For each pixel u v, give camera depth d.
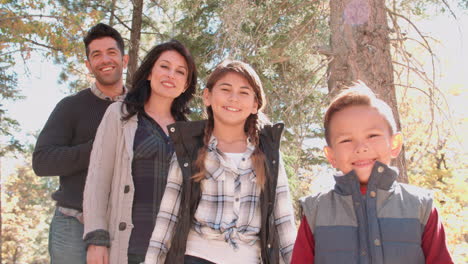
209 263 2.41
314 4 7.96
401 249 1.98
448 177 12.14
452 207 8.98
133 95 3.23
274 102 7.48
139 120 3.12
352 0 6.36
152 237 2.59
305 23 7.49
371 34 6.31
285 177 2.73
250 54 6.86
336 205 2.14
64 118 3.41
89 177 2.93
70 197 3.25
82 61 10.29
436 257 1.99
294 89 7.20
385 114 2.21
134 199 2.92
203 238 2.46
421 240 2.03
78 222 3.24
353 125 2.17
